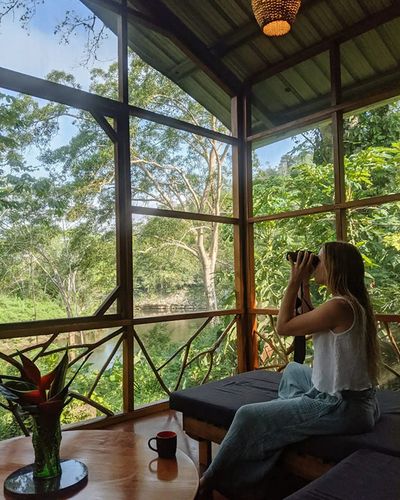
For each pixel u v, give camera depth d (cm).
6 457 163
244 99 455
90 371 346
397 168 392
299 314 201
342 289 186
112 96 375
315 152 434
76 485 136
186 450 268
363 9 359
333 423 177
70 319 317
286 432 184
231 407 220
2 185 303
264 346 452
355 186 412
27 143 315
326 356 185
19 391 139
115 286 350
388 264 386
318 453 181
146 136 491
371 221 399
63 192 333
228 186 568
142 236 479
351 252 189
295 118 421
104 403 358
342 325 180
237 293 448
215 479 188
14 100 308
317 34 391
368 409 178
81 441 176
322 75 400
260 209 473
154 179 498
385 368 354
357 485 133
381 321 351
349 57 382
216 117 459
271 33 233
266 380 270
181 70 436
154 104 488
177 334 433
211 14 395
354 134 414
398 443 167
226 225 540
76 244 337
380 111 400
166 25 397
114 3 357
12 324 291
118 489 134
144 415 348
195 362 441
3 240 301
